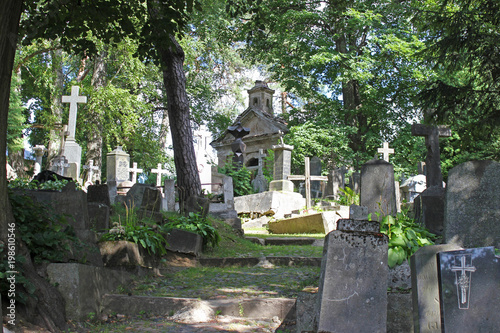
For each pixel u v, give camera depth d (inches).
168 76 527.5
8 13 223.5
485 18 483.5
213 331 220.2
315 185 1041.5
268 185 1004.6
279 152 920.3
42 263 229.8
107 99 1146.0
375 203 295.0
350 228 196.4
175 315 245.6
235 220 560.1
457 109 493.0
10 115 1158.3
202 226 423.8
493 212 227.6
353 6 1291.8
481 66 484.7
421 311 190.2
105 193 393.7
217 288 297.1
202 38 1428.4
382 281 192.7
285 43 1365.7
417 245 230.2
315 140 1300.4
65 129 823.1
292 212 753.6
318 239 538.0
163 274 341.1
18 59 1111.6
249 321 240.2
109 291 265.6
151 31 423.2
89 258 270.1
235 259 392.2
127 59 1125.7
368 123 1465.3
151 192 435.8
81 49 407.2
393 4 695.1
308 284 278.2
